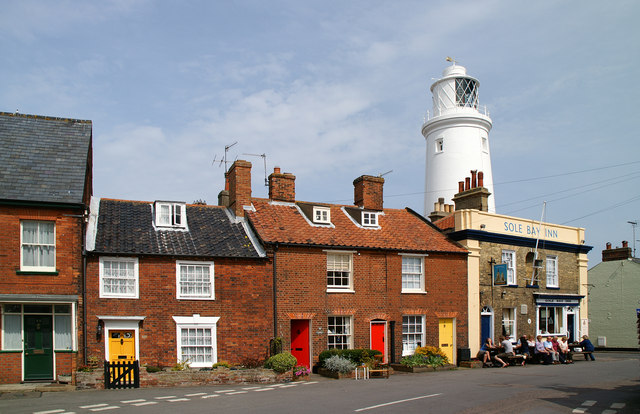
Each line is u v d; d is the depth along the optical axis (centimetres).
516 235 3045
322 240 2467
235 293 2238
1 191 1906
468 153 4197
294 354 2370
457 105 4312
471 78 4338
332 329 2445
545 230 3247
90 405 1454
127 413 1331
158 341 2084
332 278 2478
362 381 2014
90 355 1983
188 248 2211
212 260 2217
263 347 2256
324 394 1634
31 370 1894
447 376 2173
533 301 3102
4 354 1864
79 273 1980
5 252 1892
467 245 2830
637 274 4016
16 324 1900
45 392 1731
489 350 2697
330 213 2798
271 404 1448
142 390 1770
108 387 1809
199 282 2191
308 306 2377
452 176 4175
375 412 1315
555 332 3231
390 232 2781
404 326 2620
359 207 2941
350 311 2466
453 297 2753
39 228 1958
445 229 2966
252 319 2252
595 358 3189
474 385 1830
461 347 2725
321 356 2305
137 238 2191
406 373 2370
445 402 1461
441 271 2739
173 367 2034
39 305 1934
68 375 1900
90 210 2306
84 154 2156
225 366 2097
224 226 2472
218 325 2188
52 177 2023
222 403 1474
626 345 3997
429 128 4381
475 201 3048
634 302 4003
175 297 2136
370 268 2553
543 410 1362
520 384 1855
